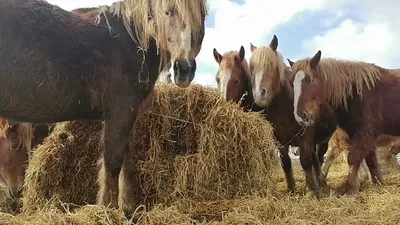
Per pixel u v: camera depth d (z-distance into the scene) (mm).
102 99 2148
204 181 2744
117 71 2152
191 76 2062
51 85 2053
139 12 2188
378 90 3322
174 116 2965
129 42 2203
